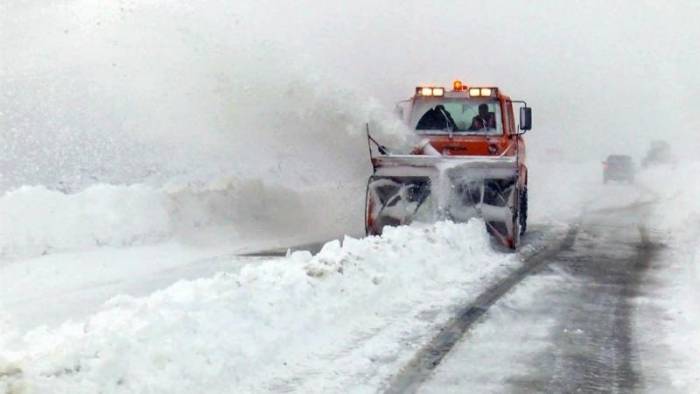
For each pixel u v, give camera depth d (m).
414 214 15.08
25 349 6.99
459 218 15.26
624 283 11.77
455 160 14.94
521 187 17.30
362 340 8.06
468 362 7.42
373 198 15.33
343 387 6.61
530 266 13.36
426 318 9.12
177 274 12.23
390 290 10.12
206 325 7.28
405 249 11.74
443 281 11.45
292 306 8.28
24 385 5.55
